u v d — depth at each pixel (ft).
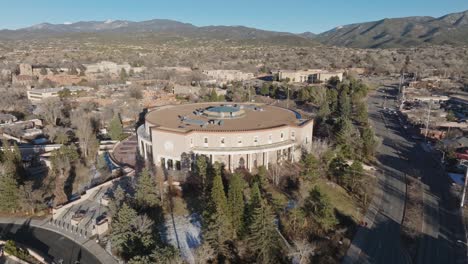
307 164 246.47
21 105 507.71
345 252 183.93
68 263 174.09
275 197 228.22
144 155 297.53
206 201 205.46
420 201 238.48
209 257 168.04
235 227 184.03
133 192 237.04
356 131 343.05
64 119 445.37
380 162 313.53
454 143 342.03
